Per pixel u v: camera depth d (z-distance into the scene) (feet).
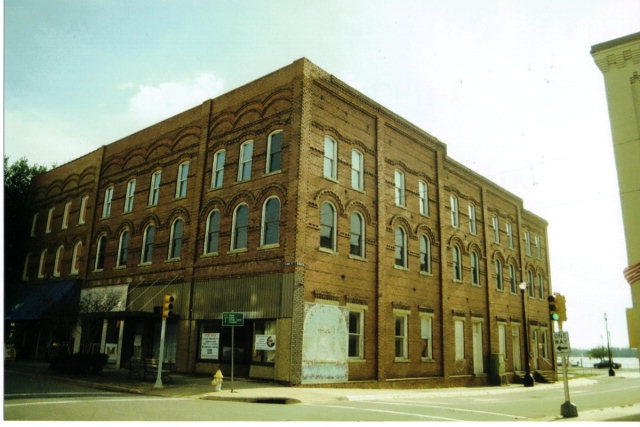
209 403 47.65
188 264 78.54
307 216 66.90
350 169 75.56
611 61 48.78
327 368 65.26
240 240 73.05
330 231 70.69
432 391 73.46
